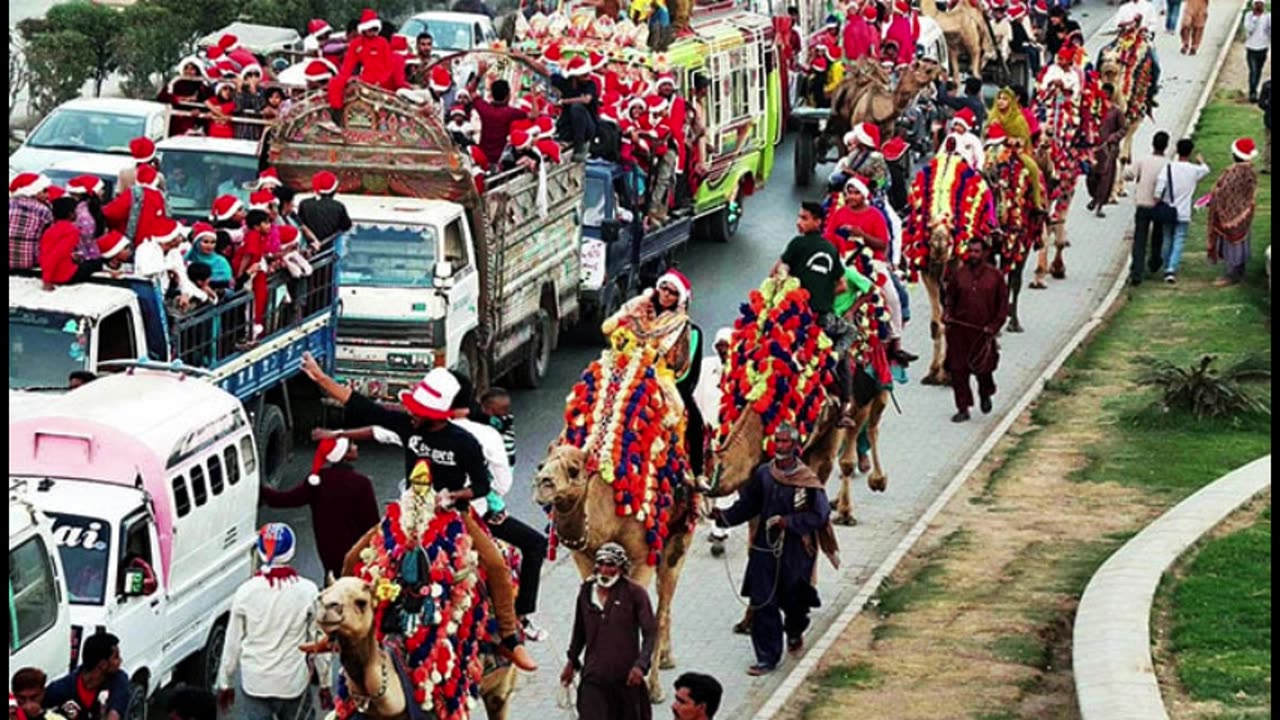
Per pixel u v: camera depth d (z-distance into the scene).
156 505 24.58
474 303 35.50
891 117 53.59
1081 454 34.69
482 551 21.88
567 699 23.34
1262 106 62.62
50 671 22.77
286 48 50.44
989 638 26.73
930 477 33.62
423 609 20.64
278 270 31.94
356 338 34.19
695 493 25.34
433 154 35.25
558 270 38.66
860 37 58.59
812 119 54.53
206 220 36.44
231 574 26.16
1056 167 46.19
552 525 24.05
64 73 51.91
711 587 29.05
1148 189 46.12
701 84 46.88
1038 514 31.80
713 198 48.00
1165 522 29.03
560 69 41.47
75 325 29.11
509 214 36.28
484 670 22.06
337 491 25.80
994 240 38.25
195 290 30.11
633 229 41.88
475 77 43.25
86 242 30.34
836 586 28.97
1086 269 47.91
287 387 33.38
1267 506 29.95
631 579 23.83
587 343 41.19
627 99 42.31
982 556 29.89
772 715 24.69
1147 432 35.84
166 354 29.69
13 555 22.34
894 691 25.23
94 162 42.47
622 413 24.16
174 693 21.11
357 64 39.59
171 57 54.38
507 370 36.97
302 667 23.31
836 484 33.19
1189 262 48.25
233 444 26.23
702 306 43.59
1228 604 26.06
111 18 53.56
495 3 68.44
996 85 69.25
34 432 24.75
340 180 35.69
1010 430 36.12
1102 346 41.44
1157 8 81.38
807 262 28.59
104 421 24.80
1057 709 24.58
